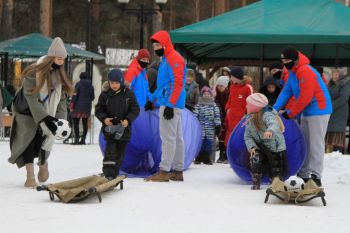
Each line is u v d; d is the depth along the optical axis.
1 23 32.84
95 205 8.41
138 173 12.59
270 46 22.03
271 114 10.28
